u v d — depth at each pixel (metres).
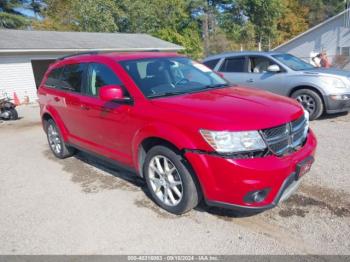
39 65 21.72
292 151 3.36
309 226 3.35
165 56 4.72
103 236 3.42
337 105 7.24
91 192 4.47
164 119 3.47
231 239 3.23
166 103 3.62
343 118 7.64
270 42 46.41
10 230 3.66
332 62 23.17
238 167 3.02
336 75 7.31
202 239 3.26
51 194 4.51
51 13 36.50
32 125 9.77
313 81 7.32
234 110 3.31
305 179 4.38
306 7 50.38
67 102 5.09
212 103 3.52
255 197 3.09
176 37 36.81
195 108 3.41
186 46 37.28
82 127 4.93
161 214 3.76
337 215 3.52
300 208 3.69
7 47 15.25
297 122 3.50
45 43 17.69
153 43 24.22
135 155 3.96
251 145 3.06
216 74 4.90
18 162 6.06
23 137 8.16
